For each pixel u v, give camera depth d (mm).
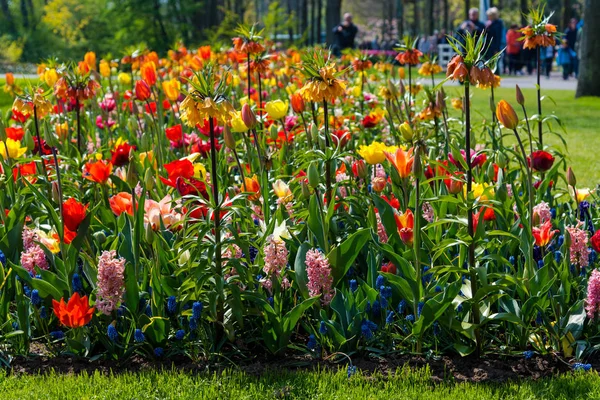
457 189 4016
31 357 3834
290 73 10188
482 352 3758
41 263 4078
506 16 58750
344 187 4703
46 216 4633
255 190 4371
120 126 8180
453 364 3686
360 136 7562
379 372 3584
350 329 3732
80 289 3965
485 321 3607
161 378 3482
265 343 3803
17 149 4777
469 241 3459
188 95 3383
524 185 5148
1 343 3881
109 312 3625
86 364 3758
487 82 3262
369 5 81250
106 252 3574
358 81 10047
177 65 10766
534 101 17609
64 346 3920
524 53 30672
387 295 3811
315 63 4105
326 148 4078
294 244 4105
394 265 3979
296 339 3986
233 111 3410
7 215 4578
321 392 3354
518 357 3748
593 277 3588
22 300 3842
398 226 3768
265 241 3906
